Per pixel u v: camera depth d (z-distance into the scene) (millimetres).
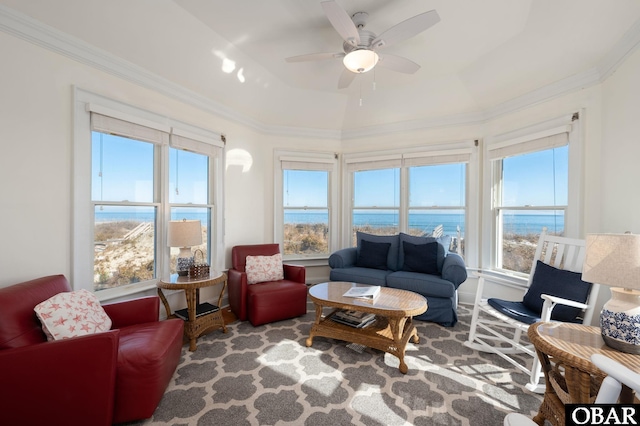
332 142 4574
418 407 1700
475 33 2623
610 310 1344
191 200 3287
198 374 2033
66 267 2166
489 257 3568
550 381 1417
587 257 1442
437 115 3889
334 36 2695
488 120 3588
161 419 1585
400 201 4227
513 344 2098
